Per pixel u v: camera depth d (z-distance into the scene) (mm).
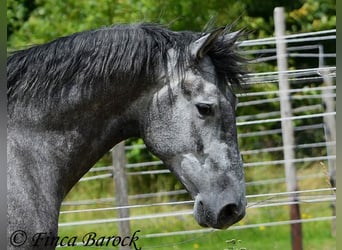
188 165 7430
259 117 20250
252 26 23078
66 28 22297
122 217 14953
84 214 19734
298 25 25500
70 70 7539
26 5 23938
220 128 7453
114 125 7699
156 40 7621
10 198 7203
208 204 7359
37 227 7262
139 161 21141
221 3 22875
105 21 21781
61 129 7535
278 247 16469
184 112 7453
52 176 7465
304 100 22516
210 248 16500
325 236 17750
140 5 21766
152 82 7562
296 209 15758
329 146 15977
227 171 7395
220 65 7621
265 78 15695
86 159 7699
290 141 15859
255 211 19156
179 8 22172
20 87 7492
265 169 21859
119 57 7547
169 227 18344
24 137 7398
